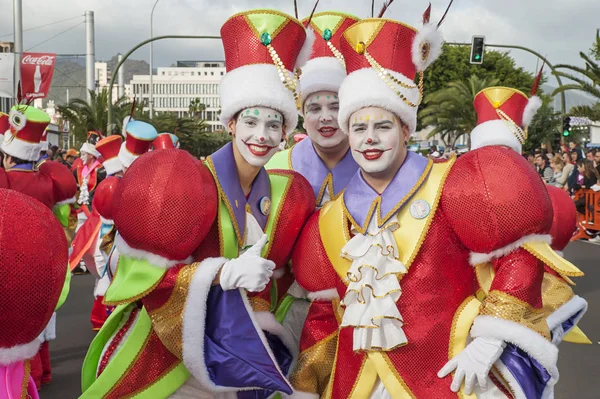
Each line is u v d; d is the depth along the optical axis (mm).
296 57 3164
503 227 2725
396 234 2912
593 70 21828
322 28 3873
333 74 3699
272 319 3230
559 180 16344
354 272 2877
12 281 2066
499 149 2885
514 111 3492
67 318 7867
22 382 2205
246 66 3047
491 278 2941
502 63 40156
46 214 2225
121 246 2959
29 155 5234
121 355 3092
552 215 2820
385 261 2877
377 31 2920
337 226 3062
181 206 2834
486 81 33094
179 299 2869
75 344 6770
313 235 3174
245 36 3053
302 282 3207
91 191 10641
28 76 19641
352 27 2994
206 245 3068
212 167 3088
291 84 3066
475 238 2809
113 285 2967
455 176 2889
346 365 3006
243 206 3129
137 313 3197
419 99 3016
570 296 3422
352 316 2873
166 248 2844
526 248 2746
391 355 2869
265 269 2840
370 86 2900
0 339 2109
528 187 2732
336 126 3693
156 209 2811
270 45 3029
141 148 5418
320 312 3197
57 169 5445
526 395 2719
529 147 33875
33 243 2111
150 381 3072
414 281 2877
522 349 2736
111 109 22656
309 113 3732
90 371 3297
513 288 2732
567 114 23969
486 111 3541
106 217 4535
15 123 5152
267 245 3178
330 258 3064
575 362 5945
